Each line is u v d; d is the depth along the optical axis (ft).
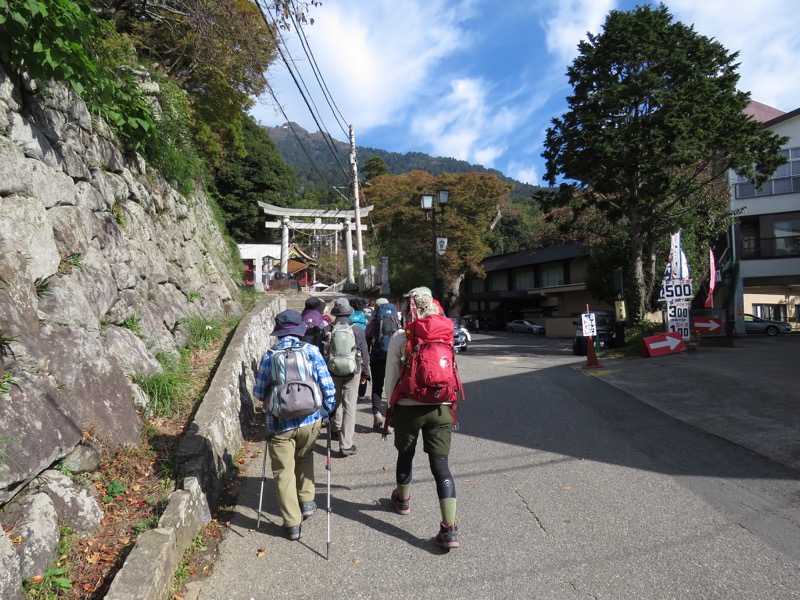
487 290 191.31
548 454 20.34
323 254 173.06
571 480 17.53
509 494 16.46
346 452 20.80
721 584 11.20
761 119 106.73
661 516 14.57
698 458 19.36
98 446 13.71
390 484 17.67
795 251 88.58
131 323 20.71
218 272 40.45
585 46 61.11
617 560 12.33
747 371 35.14
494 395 31.68
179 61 44.78
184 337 26.27
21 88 17.20
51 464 12.14
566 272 145.59
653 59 58.03
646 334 58.44
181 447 15.55
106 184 22.56
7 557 8.99
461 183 144.25
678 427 23.57
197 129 51.26
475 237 142.61
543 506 15.47
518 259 166.91
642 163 56.75
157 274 26.14
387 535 13.96
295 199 171.63
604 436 22.63
